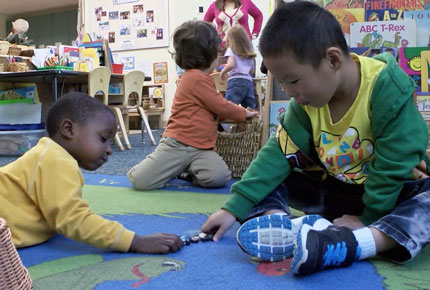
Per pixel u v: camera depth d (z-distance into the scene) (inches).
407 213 31.8
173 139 69.0
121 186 69.7
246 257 33.9
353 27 65.2
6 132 112.8
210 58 73.1
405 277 29.3
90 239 35.2
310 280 28.7
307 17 30.7
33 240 38.0
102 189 66.6
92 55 135.5
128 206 53.6
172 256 34.3
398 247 31.5
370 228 31.8
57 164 36.7
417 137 33.1
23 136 115.1
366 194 34.3
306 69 30.5
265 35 31.5
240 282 28.6
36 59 128.4
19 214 37.1
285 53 30.3
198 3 211.0
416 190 33.9
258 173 38.0
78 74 113.9
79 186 37.2
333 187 40.3
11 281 24.6
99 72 120.0
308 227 30.4
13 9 301.0
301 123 38.2
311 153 39.2
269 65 31.5
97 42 141.1
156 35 217.5
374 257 33.1
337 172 38.2
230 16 132.5
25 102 126.5
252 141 76.2
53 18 305.0
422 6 64.8
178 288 27.8
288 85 31.7
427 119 59.5
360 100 34.7
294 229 32.9
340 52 31.3
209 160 68.8
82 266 32.6
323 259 29.1
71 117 38.9
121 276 30.2
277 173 38.2
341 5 67.3
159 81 220.1
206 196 60.9
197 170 68.9
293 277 29.3
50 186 36.2
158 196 60.9
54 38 306.5
